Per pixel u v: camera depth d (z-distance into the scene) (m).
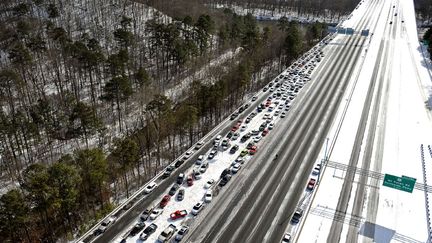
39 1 157.75
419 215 65.56
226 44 156.50
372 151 85.50
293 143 87.75
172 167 77.50
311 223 62.62
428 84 125.44
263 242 58.53
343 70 135.00
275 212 65.19
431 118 102.75
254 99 111.75
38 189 58.38
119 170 79.06
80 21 160.25
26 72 122.31
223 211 65.69
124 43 137.00
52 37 134.25
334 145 87.12
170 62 144.00
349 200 68.69
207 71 135.00
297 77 127.50
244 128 94.19
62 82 122.38
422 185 73.88
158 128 94.25
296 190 70.94
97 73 121.50
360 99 112.00
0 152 84.50
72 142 96.38
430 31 166.38
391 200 69.12
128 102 114.69
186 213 64.88
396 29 190.00
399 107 108.12
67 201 62.00
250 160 80.69
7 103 106.19
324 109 105.25
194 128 103.44
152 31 146.62
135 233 60.72
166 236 59.31
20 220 57.81
